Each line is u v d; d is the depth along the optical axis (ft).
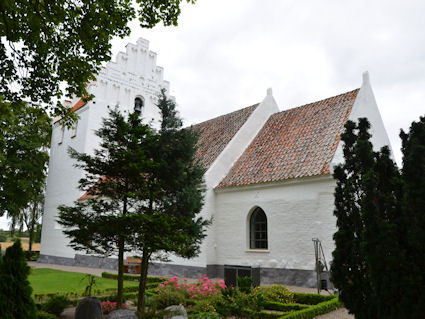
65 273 62.34
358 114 51.21
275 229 49.55
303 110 61.52
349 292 20.58
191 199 27.68
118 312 24.35
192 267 56.80
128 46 91.15
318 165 46.37
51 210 94.17
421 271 17.12
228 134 65.82
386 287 17.56
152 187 27.91
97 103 84.58
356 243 20.75
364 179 19.58
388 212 18.75
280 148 56.24
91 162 28.22
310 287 44.39
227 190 56.70
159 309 29.30
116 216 25.59
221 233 56.54
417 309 16.49
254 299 27.96
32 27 27.86
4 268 13.52
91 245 28.89
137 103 92.12
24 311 13.37
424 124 18.61
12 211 83.92
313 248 45.03
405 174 18.25
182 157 29.22
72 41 31.35
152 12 31.17
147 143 28.32
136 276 54.39
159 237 24.57
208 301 31.35
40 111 34.68
